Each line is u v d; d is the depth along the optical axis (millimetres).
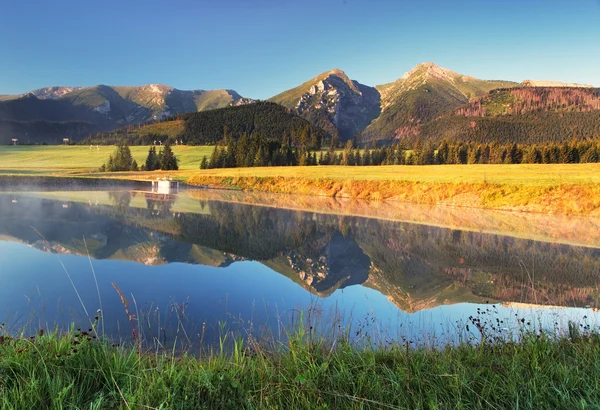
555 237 23312
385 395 3975
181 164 103750
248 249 19141
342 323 8516
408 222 28906
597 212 32469
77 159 110500
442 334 7457
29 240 18469
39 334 5129
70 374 4102
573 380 4164
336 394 3873
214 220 28109
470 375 4398
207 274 13578
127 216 28125
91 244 18297
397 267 16219
